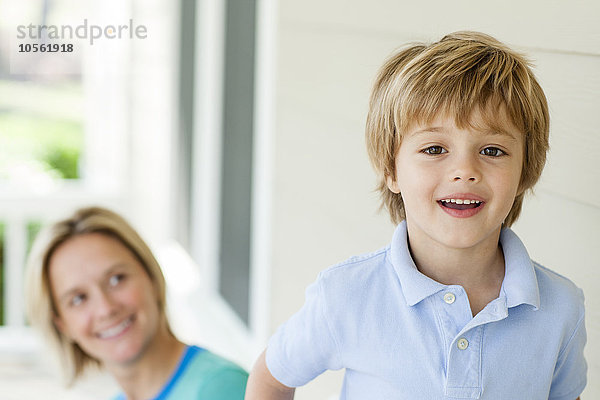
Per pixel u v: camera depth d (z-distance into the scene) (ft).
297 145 8.48
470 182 3.35
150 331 6.06
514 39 4.82
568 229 4.46
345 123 7.21
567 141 4.43
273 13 10.07
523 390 3.48
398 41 6.19
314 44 7.89
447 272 3.61
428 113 3.41
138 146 19.99
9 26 25.41
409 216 3.64
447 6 5.50
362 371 3.69
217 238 15.02
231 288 13.87
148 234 19.53
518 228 4.93
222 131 14.35
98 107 21.49
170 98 17.56
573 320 3.60
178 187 17.35
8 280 15.79
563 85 4.44
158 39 18.13
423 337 3.52
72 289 5.97
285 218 8.93
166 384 6.03
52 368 6.51
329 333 3.74
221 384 5.79
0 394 13.20
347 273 3.78
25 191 16.66
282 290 9.17
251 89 12.14
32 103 25.48
